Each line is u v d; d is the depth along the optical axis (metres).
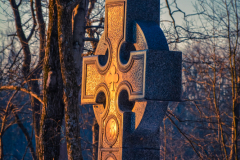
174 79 5.80
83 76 7.28
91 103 7.09
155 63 5.71
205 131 20.62
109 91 6.55
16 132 32.19
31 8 17.11
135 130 5.98
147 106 5.82
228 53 16.47
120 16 6.36
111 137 6.36
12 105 18.81
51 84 10.33
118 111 6.19
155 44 5.91
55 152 10.37
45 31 16.83
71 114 8.91
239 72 17.31
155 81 5.70
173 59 5.82
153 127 6.02
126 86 6.06
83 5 12.48
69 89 8.89
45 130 10.35
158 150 6.20
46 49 10.46
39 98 13.20
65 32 8.88
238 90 16.89
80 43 12.29
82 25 12.38
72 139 8.85
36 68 15.43
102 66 6.80
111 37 6.58
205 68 16.88
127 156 5.98
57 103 10.45
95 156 18.94
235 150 16.27
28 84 16.25
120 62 6.29
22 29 17.86
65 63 8.88
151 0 6.41
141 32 6.03
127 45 6.42
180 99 5.82
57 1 8.88
